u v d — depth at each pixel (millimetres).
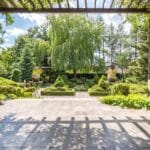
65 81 23344
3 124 4852
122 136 4074
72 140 3867
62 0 4789
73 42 23250
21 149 3475
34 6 5086
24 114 5867
